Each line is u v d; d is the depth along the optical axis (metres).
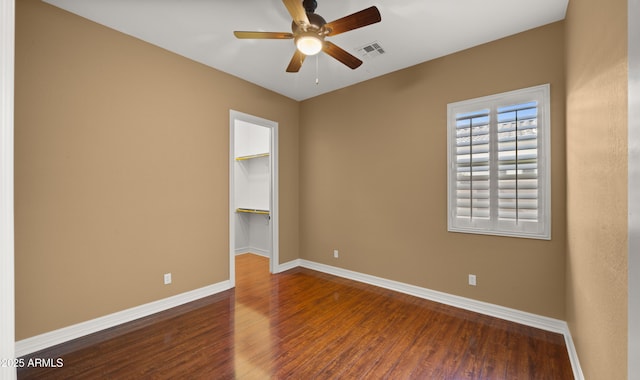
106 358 2.02
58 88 2.18
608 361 1.16
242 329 2.44
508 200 2.56
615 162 1.07
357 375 1.84
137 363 1.96
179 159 2.93
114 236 2.48
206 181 3.17
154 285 2.74
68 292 2.23
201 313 2.75
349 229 3.80
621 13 0.98
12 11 1.13
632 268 0.80
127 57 2.56
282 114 4.13
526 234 2.47
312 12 1.96
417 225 3.15
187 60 3.00
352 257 3.77
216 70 3.26
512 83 2.54
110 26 2.44
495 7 2.17
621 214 1.01
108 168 2.44
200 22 2.39
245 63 3.14
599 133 1.29
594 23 1.35
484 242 2.71
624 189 0.97
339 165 3.90
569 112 2.06
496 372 1.86
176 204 2.91
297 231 4.41
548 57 2.37
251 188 5.41
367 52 2.87
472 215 2.76
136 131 2.62
